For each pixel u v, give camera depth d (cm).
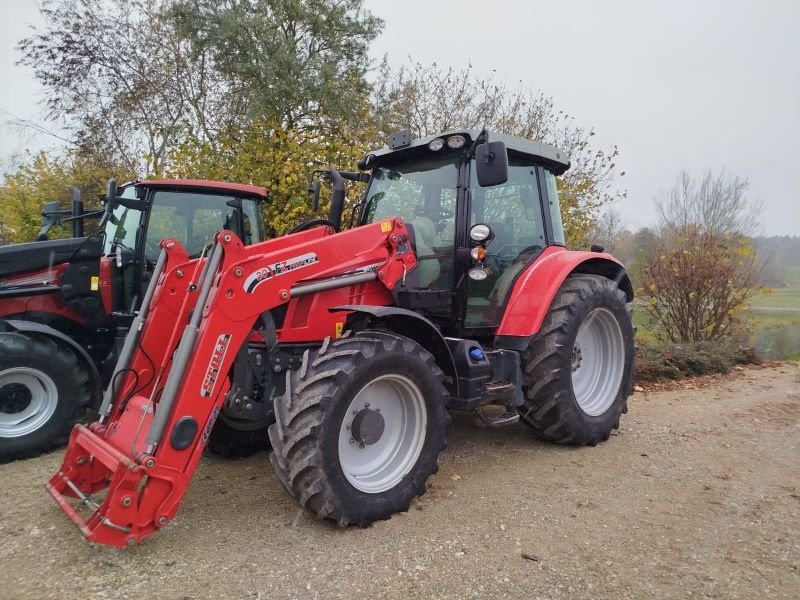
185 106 1317
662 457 418
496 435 472
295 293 318
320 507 284
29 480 374
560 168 491
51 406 437
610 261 482
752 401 599
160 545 278
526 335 404
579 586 247
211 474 381
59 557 265
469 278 391
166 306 336
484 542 284
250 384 333
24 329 428
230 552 271
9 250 480
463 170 392
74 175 1377
